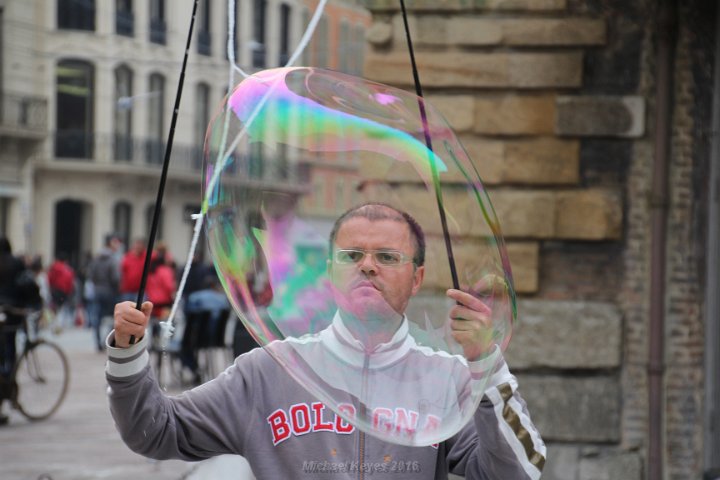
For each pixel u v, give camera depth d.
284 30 48.25
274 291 4.43
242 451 4.57
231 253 4.57
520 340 11.98
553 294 12.06
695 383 12.02
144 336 4.38
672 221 11.99
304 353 4.33
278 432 4.49
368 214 4.37
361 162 4.79
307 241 4.57
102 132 61.22
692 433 12.02
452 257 4.56
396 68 12.21
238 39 49.12
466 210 4.65
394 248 4.32
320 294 4.39
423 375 4.29
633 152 12.02
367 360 4.30
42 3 59.00
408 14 12.15
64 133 61.41
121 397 4.34
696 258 12.01
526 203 11.98
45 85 59.31
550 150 12.01
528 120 12.02
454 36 12.09
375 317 4.29
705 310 12.06
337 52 47.97
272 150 4.70
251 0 48.72
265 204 4.59
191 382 23.78
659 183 11.87
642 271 12.01
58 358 19.44
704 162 12.00
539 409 11.97
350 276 4.32
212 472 12.06
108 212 65.06
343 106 4.85
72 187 64.44
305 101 4.80
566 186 12.05
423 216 4.69
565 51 12.01
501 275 4.54
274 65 48.41
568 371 12.01
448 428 4.23
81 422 18.98
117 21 57.41
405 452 4.43
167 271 26.00
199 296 23.77
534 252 11.99
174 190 66.12
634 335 12.01
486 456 4.31
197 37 51.12
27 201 61.56
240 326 11.71
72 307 53.41
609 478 11.88
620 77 12.02
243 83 4.91
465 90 12.15
